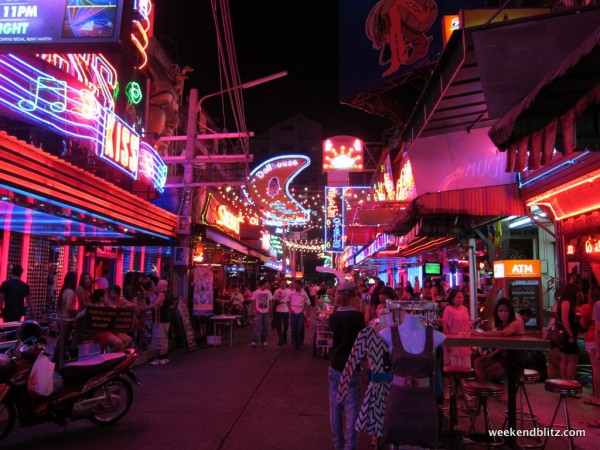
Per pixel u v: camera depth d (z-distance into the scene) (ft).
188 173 47.73
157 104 61.05
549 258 42.42
